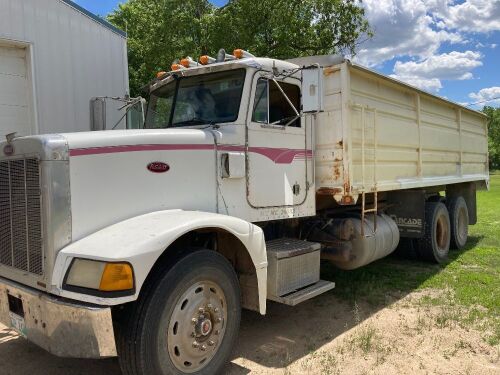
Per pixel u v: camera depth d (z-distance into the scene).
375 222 6.12
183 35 17.25
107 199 3.53
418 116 7.25
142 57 20.45
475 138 10.16
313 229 5.99
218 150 4.26
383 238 6.25
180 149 3.98
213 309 3.66
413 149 7.18
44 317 3.21
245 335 4.70
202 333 3.55
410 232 7.47
